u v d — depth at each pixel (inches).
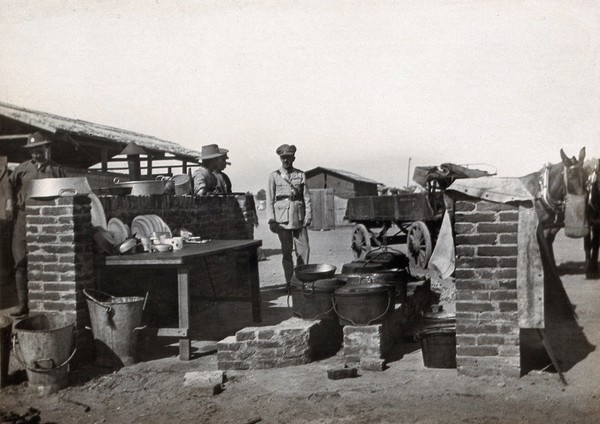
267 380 210.4
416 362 223.6
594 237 367.6
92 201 262.4
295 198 368.8
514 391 186.4
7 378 215.9
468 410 173.2
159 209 326.3
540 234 213.9
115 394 202.5
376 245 514.0
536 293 194.4
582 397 179.0
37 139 299.9
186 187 417.1
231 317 324.8
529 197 193.0
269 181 371.6
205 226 380.5
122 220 292.8
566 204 347.6
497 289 199.0
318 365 226.5
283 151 370.3
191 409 185.2
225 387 204.7
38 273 239.9
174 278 307.4
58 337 206.2
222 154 422.9
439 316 226.5
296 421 171.5
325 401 185.8
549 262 264.4
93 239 246.7
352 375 209.5
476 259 200.8
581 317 273.0
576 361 212.8
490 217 198.8
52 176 298.8
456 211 202.7
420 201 446.3
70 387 210.2
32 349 203.3
